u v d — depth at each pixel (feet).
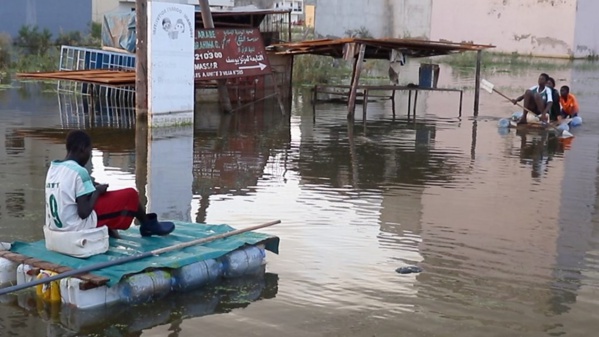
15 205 25.96
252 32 53.72
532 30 132.77
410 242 22.75
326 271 20.07
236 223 24.44
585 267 20.76
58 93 63.57
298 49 59.57
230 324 16.55
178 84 45.65
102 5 103.19
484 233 23.85
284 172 32.99
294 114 54.85
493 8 136.67
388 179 31.89
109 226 19.53
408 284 19.19
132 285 17.51
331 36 128.67
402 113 57.11
